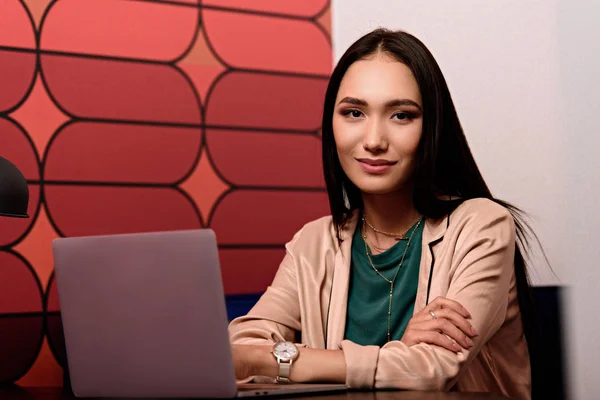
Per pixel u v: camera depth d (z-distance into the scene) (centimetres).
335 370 129
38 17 242
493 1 224
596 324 186
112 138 249
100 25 250
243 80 271
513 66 217
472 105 232
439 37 244
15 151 237
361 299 167
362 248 172
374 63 155
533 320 169
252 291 266
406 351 131
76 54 246
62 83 244
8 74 237
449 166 162
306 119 280
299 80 280
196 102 262
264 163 272
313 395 118
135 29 255
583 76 193
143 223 252
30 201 237
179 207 257
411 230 166
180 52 261
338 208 175
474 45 231
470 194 165
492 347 164
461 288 147
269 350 133
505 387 166
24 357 234
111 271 111
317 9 285
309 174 280
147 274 108
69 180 243
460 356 134
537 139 208
